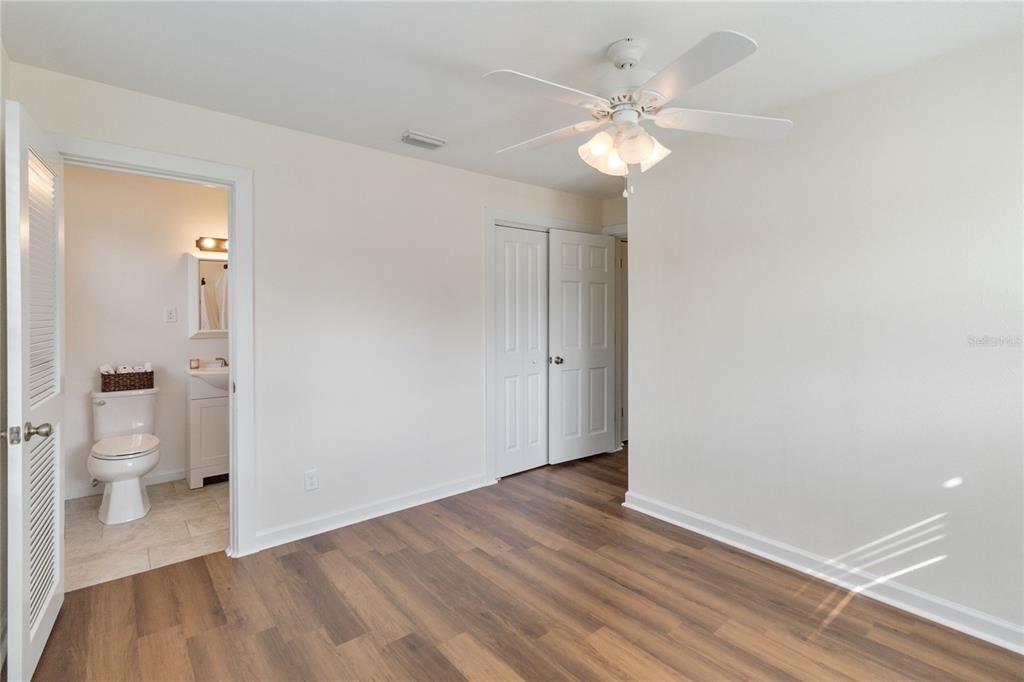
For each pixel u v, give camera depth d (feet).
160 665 5.97
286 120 8.73
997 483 6.36
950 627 6.68
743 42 4.35
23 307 5.38
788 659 6.06
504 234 12.76
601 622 6.81
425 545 9.08
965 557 6.61
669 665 5.97
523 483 12.53
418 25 5.91
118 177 11.85
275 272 9.01
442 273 11.32
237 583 7.79
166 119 7.90
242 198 8.61
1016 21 5.81
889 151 7.09
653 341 10.39
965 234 6.50
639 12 5.60
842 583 7.73
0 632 5.79
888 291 7.16
